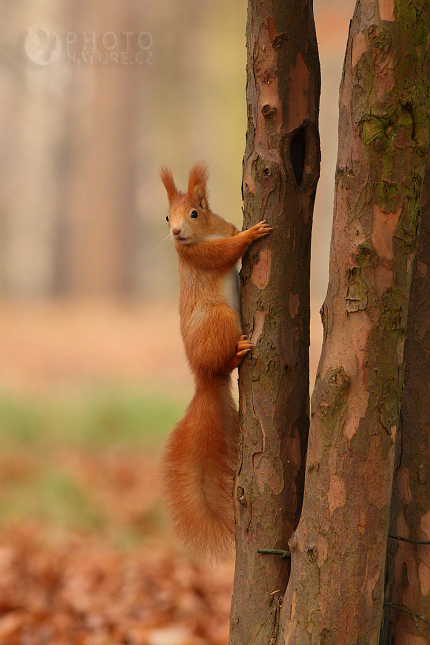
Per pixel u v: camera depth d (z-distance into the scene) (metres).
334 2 25.28
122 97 44.53
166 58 44.06
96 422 17.70
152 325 33.06
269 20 5.42
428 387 5.66
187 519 6.39
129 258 45.75
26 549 11.55
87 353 27.14
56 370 24.47
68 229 49.16
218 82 45.12
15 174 55.78
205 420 6.45
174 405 18.89
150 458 16.08
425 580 5.62
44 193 55.19
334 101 40.47
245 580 5.67
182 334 6.87
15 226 56.34
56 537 12.15
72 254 49.06
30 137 55.59
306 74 5.55
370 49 4.73
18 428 16.86
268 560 5.58
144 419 18.00
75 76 48.19
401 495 5.73
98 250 45.00
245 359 5.80
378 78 4.73
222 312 6.56
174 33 43.41
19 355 26.33
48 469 14.54
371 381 4.91
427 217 5.68
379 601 5.00
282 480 5.61
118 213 45.09
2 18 42.38
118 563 11.29
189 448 6.45
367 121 4.78
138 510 13.36
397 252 4.87
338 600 4.96
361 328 4.91
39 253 59.75
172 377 23.80
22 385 21.73
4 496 13.38
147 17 42.19
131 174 45.38
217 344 6.43
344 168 4.91
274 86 5.50
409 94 4.73
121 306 39.69
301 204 5.65
